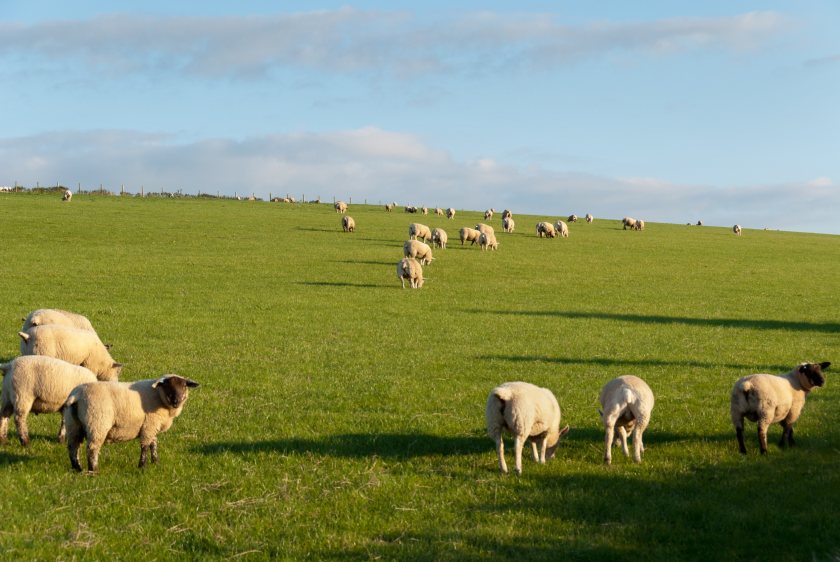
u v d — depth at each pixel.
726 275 56.84
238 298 37.78
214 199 130.25
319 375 21.38
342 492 11.63
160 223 76.06
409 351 25.70
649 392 13.63
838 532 9.98
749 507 11.08
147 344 25.53
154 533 9.91
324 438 14.81
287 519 10.48
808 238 106.88
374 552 9.40
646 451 14.31
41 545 9.27
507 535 9.94
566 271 55.38
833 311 39.81
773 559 9.25
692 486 12.10
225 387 19.45
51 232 64.50
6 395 13.30
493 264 57.69
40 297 35.16
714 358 25.55
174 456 13.31
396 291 42.53
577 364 23.83
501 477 12.39
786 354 26.58
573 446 14.66
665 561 9.17
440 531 10.09
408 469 12.93
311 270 49.97
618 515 10.80
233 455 13.51
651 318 35.84
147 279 43.41
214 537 9.78
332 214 101.69
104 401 11.77
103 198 111.62
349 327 30.56
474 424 16.16
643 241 84.75
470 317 34.31
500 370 22.56
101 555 9.15
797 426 16.23
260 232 73.25
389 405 17.80
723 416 17.19
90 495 11.12
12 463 12.43
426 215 110.44
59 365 13.37
